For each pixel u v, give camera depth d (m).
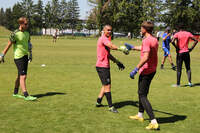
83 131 4.19
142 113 4.82
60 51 21.52
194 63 14.43
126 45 5.04
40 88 7.46
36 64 12.80
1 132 4.09
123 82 8.57
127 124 4.59
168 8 68.88
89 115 5.06
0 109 5.35
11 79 8.74
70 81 8.57
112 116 5.04
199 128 4.43
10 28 126.06
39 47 26.53
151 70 4.43
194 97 6.67
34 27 114.44
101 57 5.31
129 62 14.52
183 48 7.88
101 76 5.33
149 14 73.69
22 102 5.93
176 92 7.26
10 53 18.27
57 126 4.40
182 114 5.23
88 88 7.54
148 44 4.28
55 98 6.34
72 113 5.16
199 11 66.38
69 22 125.00
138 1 73.38
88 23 98.62
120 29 79.50
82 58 16.08
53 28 120.94
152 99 6.43
